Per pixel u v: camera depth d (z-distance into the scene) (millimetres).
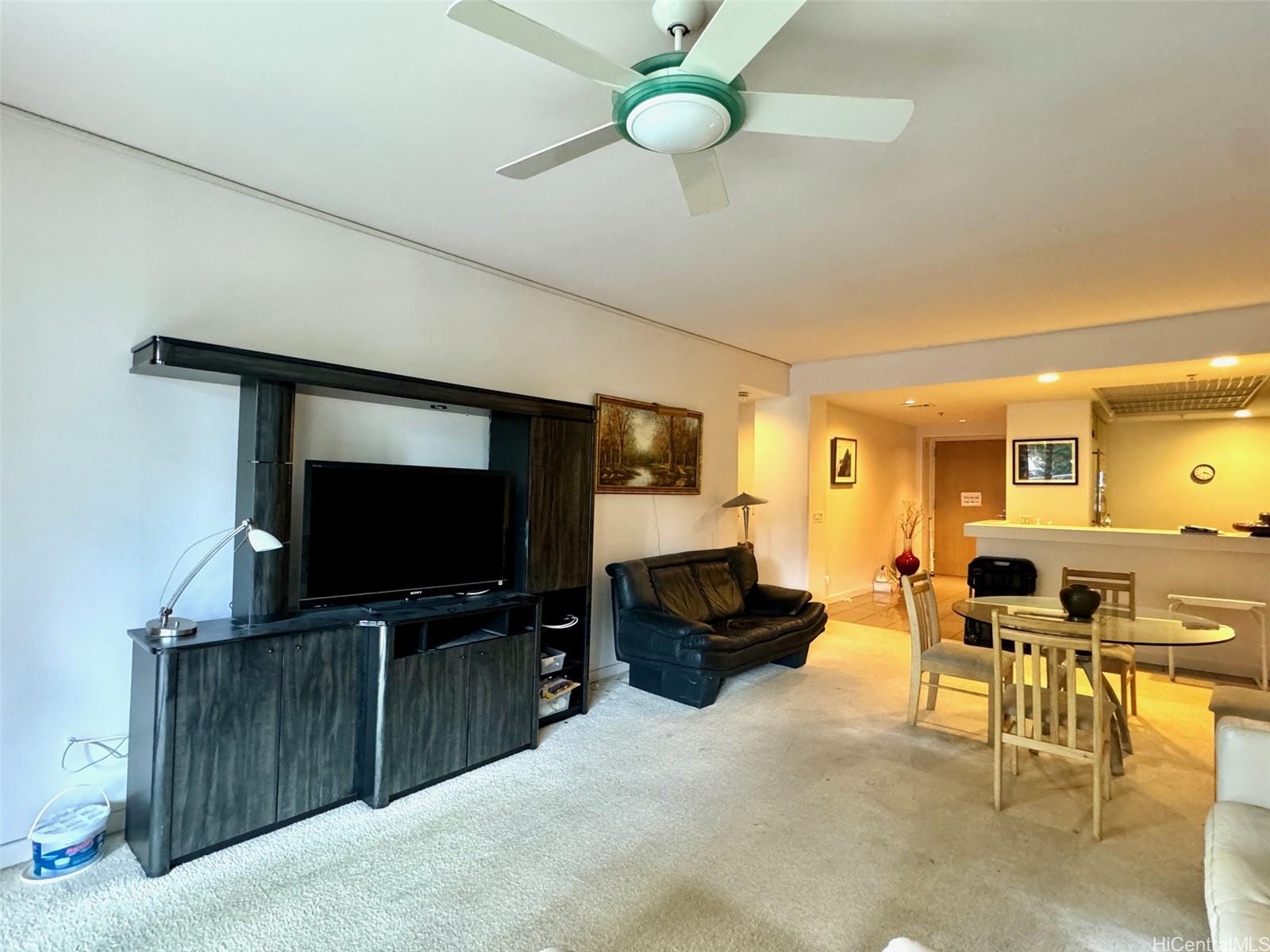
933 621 3768
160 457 2475
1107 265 3400
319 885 2066
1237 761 1924
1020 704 2637
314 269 2924
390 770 2586
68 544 2270
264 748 2316
